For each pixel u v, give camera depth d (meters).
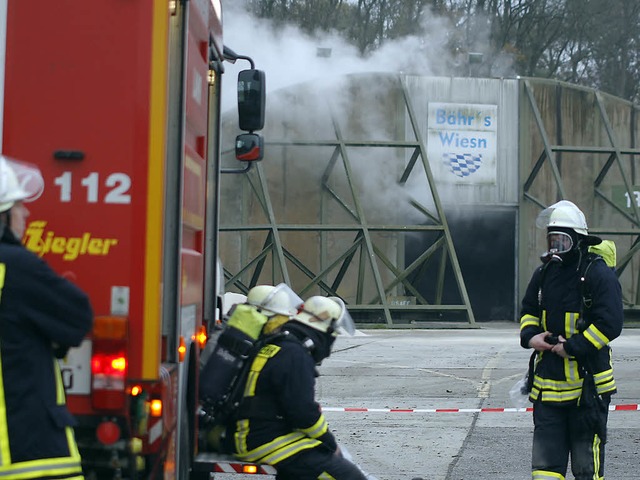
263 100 8.14
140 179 5.07
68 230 5.07
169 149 5.39
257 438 5.79
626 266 30.00
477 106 29.52
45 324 4.04
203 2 6.55
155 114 5.09
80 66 5.11
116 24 5.11
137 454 5.10
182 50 5.46
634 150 29.81
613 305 6.27
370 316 26.66
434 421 11.28
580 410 6.38
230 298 12.03
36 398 3.99
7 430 3.92
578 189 30.02
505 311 31.05
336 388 13.96
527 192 29.64
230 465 5.96
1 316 3.99
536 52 47.88
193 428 6.20
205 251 7.46
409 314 26.95
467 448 9.74
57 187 5.08
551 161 28.72
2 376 3.96
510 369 16.06
